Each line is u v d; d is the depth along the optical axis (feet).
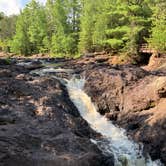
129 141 67.36
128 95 78.74
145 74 86.28
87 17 203.10
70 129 62.03
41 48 234.99
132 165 63.00
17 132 54.70
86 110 78.43
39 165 50.03
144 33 149.89
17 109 62.75
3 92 68.03
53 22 237.66
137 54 142.82
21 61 136.77
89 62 135.44
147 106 74.64
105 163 57.72
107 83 83.61
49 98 70.38
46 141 54.60
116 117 76.48
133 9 147.02
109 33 164.35
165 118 67.51
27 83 75.51
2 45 272.51
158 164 62.64
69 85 86.02
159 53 133.80
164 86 73.72
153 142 65.10
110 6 178.09
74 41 214.07
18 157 49.49
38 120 61.00
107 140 65.92
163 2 147.13
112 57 151.84
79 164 52.37
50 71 98.02
